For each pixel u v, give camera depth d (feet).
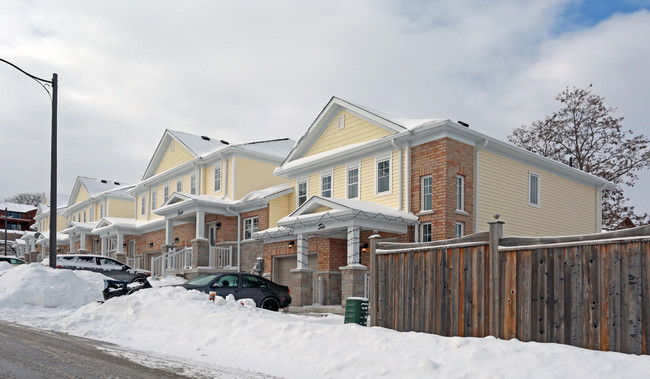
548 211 74.13
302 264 64.69
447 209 57.47
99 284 59.41
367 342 25.91
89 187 151.33
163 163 113.91
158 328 34.88
